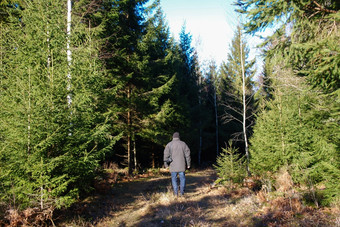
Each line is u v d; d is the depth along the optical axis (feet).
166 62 50.60
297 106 25.13
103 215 16.72
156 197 22.18
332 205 15.74
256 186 24.57
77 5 26.48
